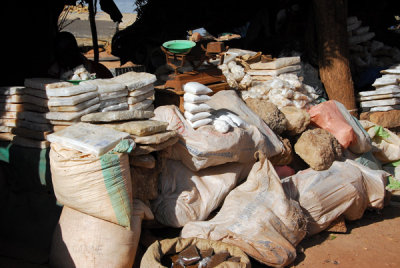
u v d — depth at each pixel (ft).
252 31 31.09
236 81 19.27
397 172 19.93
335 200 13.78
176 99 16.19
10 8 19.85
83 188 10.43
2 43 20.07
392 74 22.58
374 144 20.24
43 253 12.42
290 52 25.20
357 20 26.07
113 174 10.38
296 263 12.12
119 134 11.05
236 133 13.71
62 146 10.91
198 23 34.42
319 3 21.68
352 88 21.98
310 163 15.08
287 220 12.06
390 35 31.53
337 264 12.05
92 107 13.07
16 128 13.73
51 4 22.07
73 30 63.26
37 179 13.12
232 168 14.20
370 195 14.99
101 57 48.80
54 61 18.60
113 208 10.53
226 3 32.42
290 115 17.15
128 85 14.21
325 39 21.88
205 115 13.71
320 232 14.08
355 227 14.67
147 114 12.85
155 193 12.50
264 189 12.67
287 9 27.07
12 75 20.31
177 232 13.25
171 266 10.78
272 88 18.31
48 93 12.65
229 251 11.19
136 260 11.96
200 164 13.12
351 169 14.94
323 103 17.92
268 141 15.29
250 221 11.84
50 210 12.94
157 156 12.82
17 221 13.42
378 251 12.82
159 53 26.91
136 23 34.30
